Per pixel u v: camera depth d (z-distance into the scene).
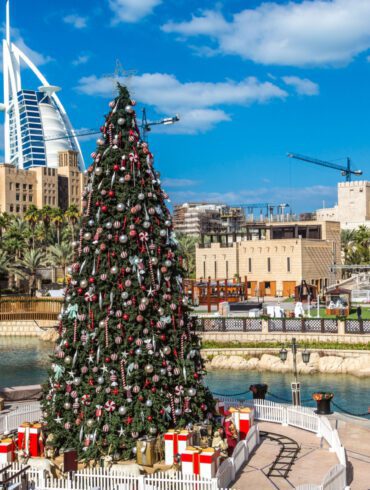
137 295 18.64
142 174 19.44
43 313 76.00
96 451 17.95
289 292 95.94
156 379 18.22
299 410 23.73
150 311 18.81
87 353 18.64
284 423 23.84
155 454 18.00
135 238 18.88
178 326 19.38
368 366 44.91
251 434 20.48
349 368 45.31
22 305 77.00
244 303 73.50
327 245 102.00
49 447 18.62
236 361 48.47
